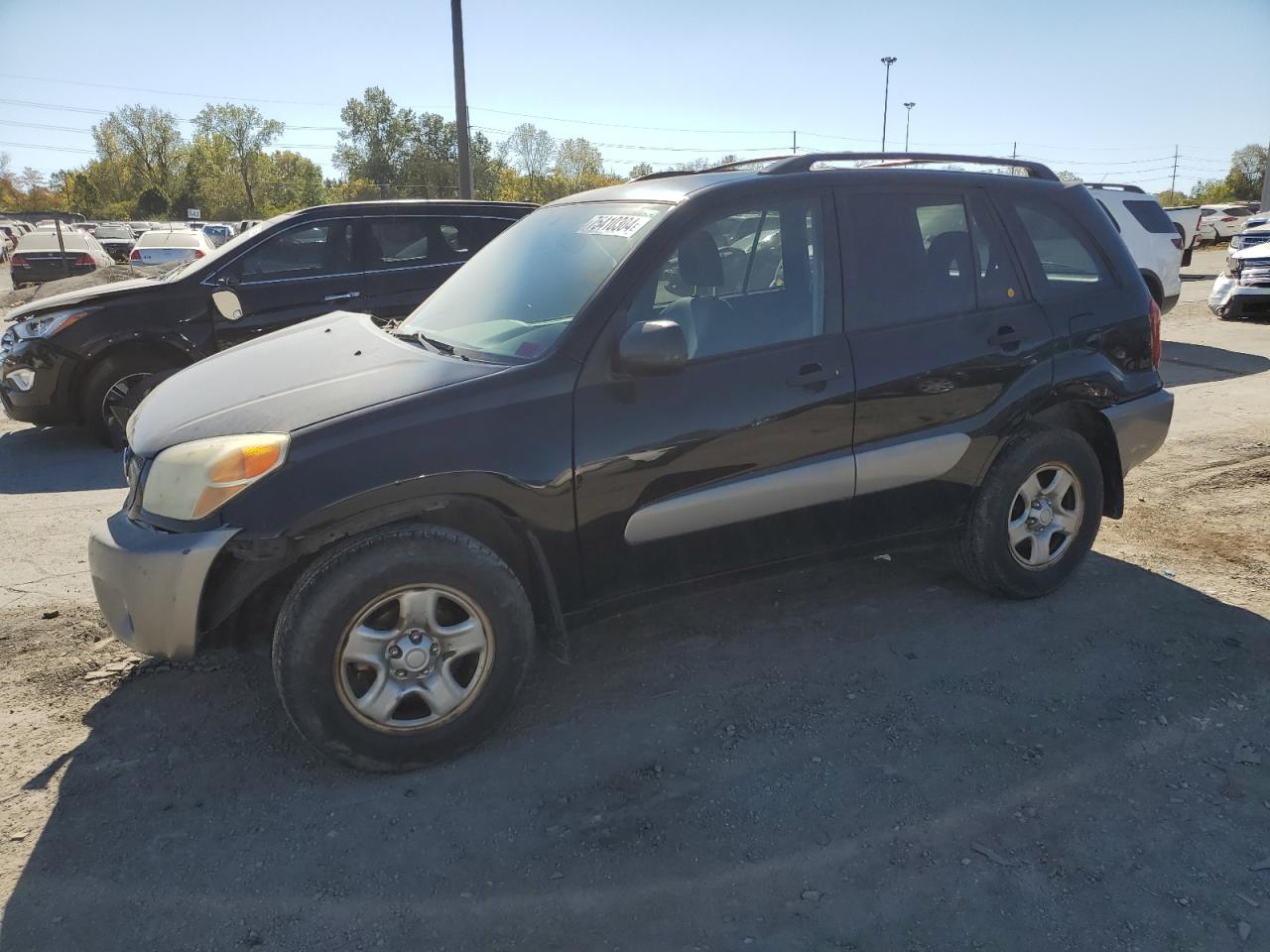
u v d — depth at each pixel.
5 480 6.39
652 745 3.13
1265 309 13.11
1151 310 4.29
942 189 3.89
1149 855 2.58
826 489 3.53
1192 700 3.35
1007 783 2.90
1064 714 3.28
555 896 2.46
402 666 2.89
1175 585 4.34
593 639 3.89
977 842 2.64
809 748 3.10
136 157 99.56
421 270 7.60
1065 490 4.09
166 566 2.74
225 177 97.38
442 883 2.51
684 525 3.29
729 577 3.50
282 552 2.75
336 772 3.00
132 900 2.44
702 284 3.37
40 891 2.47
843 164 4.00
